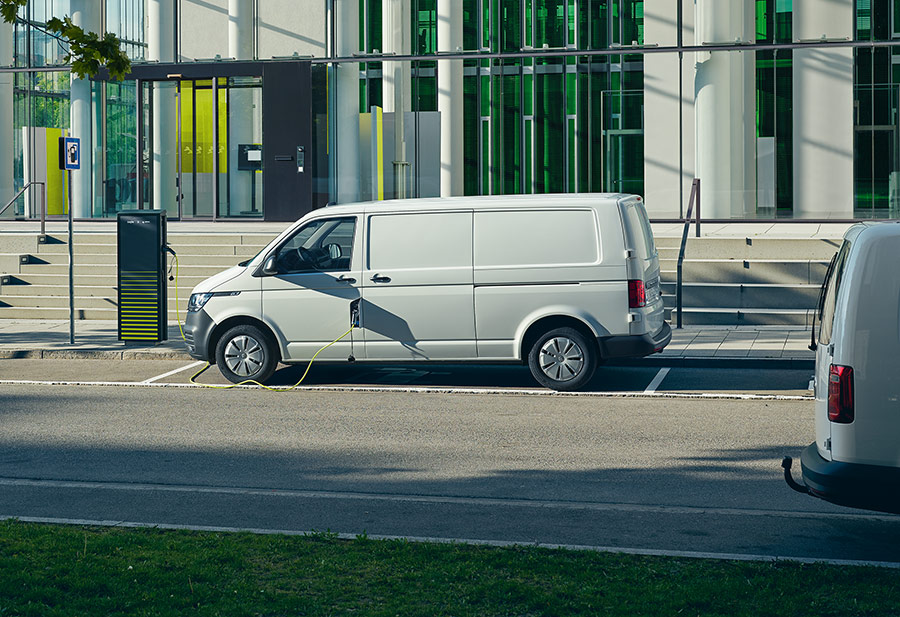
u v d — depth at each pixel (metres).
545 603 5.43
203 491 8.37
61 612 5.35
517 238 12.91
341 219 13.41
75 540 6.68
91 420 11.41
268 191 27.34
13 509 7.86
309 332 13.44
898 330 6.19
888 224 6.34
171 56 27.73
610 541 6.95
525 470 9.02
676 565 6.13
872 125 24.09
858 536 7.04
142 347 16.72
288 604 5.45
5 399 12.81
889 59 23.95
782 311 18.14
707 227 24.06
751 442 10.05
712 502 7.97
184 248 22.25
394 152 27.16
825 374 6.50
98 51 9.94
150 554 6.36
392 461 9.39
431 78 27.05
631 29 25.83
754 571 5.99
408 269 13.15
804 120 24.42
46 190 28.53
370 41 27.05
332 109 27.19
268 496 8.19
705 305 19.00
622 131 25.91
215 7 27.45
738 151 24.83
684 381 13.65
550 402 12.29
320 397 12.75
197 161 27.86
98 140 28.38
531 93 26.67
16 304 20.91
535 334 13.03
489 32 26.70
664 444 10.00
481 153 27.03
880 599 5.50
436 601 5.53
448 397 12.70
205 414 11.70
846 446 6.28
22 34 28.58
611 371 14.54
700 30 25.05
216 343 13.84
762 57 24.64
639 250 12.79
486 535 7.10
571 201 12.82
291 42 27.14
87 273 21.53
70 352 16.47
